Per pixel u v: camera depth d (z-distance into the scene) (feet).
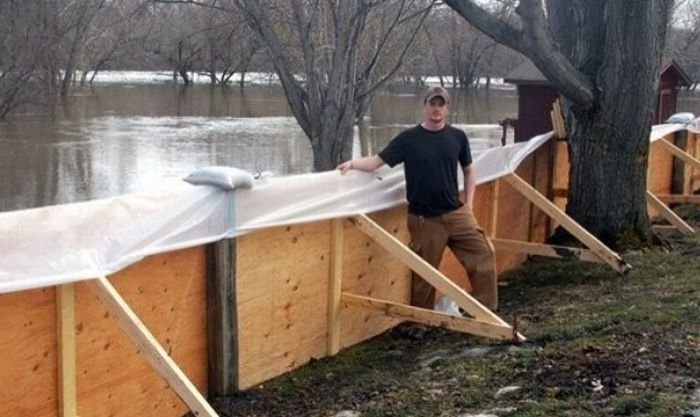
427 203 21.85
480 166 26.73
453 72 177.47
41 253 13.88
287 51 55.57
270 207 18.51
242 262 18.06
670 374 15.43
